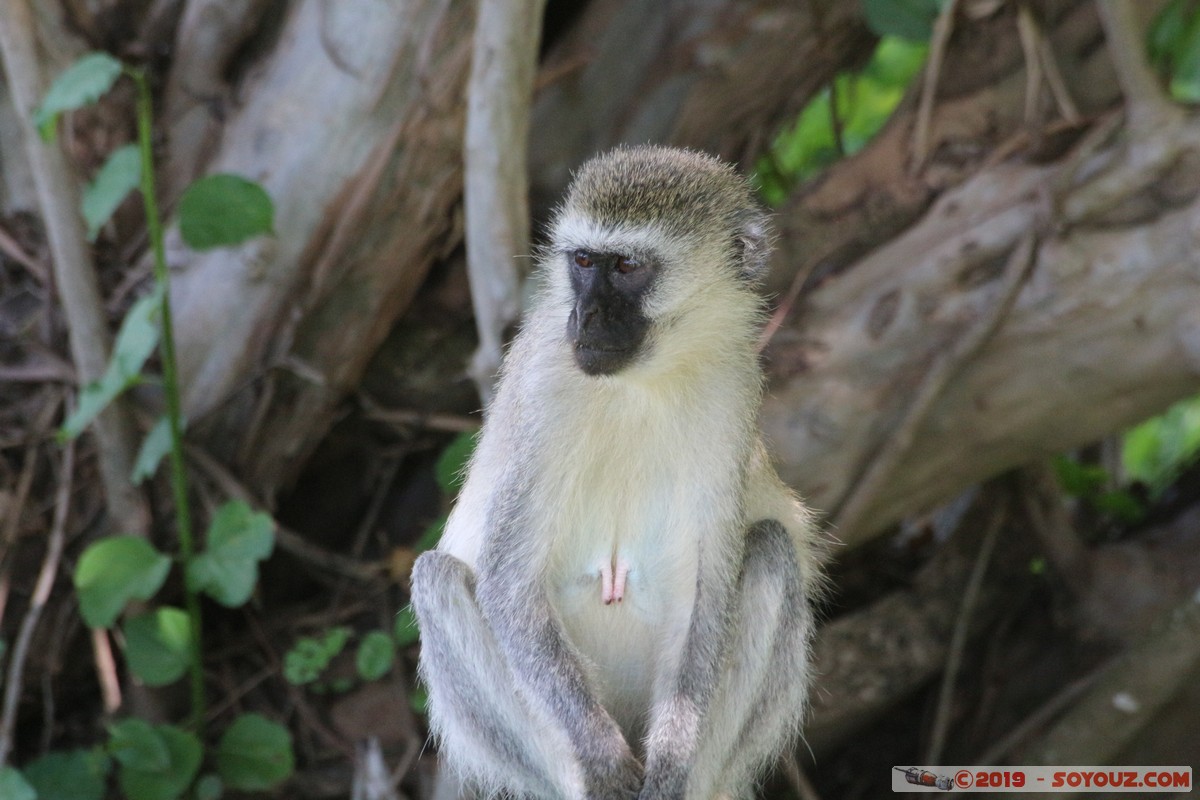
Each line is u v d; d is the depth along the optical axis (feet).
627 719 30.81
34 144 34.35
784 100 41.78
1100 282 33.94
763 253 30.01
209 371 37.78
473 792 32.99
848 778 43.39
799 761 42.63
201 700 36.63
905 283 36.76
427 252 38.55
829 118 53.62
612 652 30.25
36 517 37.70
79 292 35.68
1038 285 34.63
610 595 29.32
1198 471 44.62
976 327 35.14
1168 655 36.40
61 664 38.06
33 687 38.06
